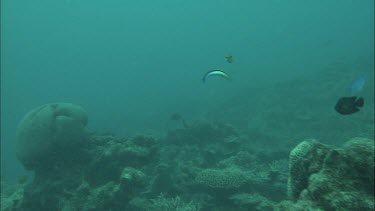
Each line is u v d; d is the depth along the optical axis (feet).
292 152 16.58
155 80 268.41
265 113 74.23
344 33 306.96
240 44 340.39
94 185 28.58
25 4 337.31
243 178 30.89
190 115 99.71
